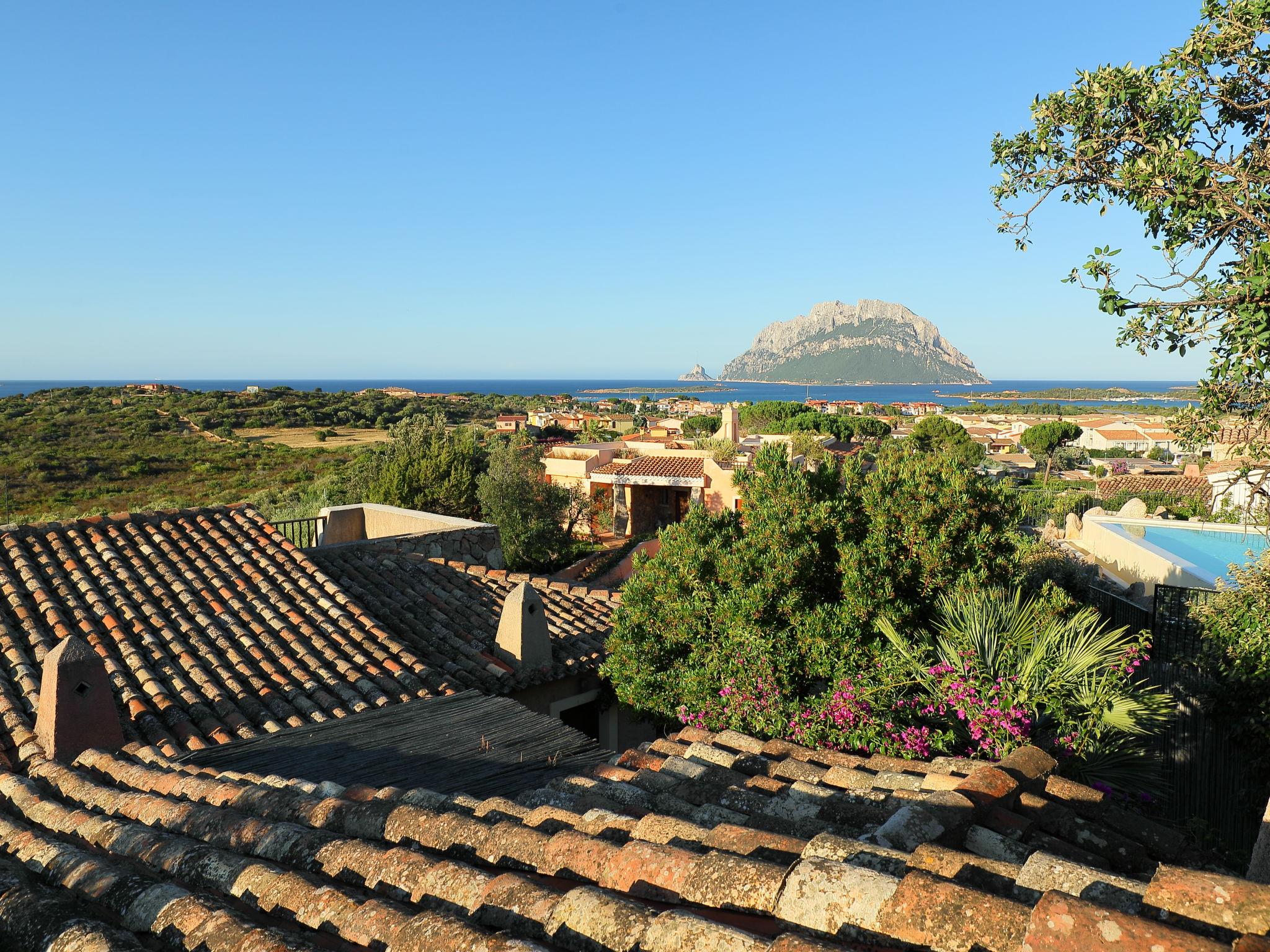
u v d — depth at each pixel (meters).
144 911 2.86
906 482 9.04
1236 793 10.22
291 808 4.19
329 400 88.00
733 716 7.39
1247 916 2.20
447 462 28.95
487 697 7.81
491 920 2.71
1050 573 16.50
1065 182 6.75
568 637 10.82
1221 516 23.64
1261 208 5.81
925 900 2.32
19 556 9.27
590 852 3.18
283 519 27.38
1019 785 4.21
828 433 57.44
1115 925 1.97
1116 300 6.23
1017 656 6.54
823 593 8.81
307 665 8.33
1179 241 6.10
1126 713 6.12
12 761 6.07
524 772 6.06
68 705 5.93
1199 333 6.06
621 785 4.57
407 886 3.06
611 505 37.19
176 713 7.07
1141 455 82.81
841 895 2.47
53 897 2.88
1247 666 9.26
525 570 27.86
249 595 9.49
